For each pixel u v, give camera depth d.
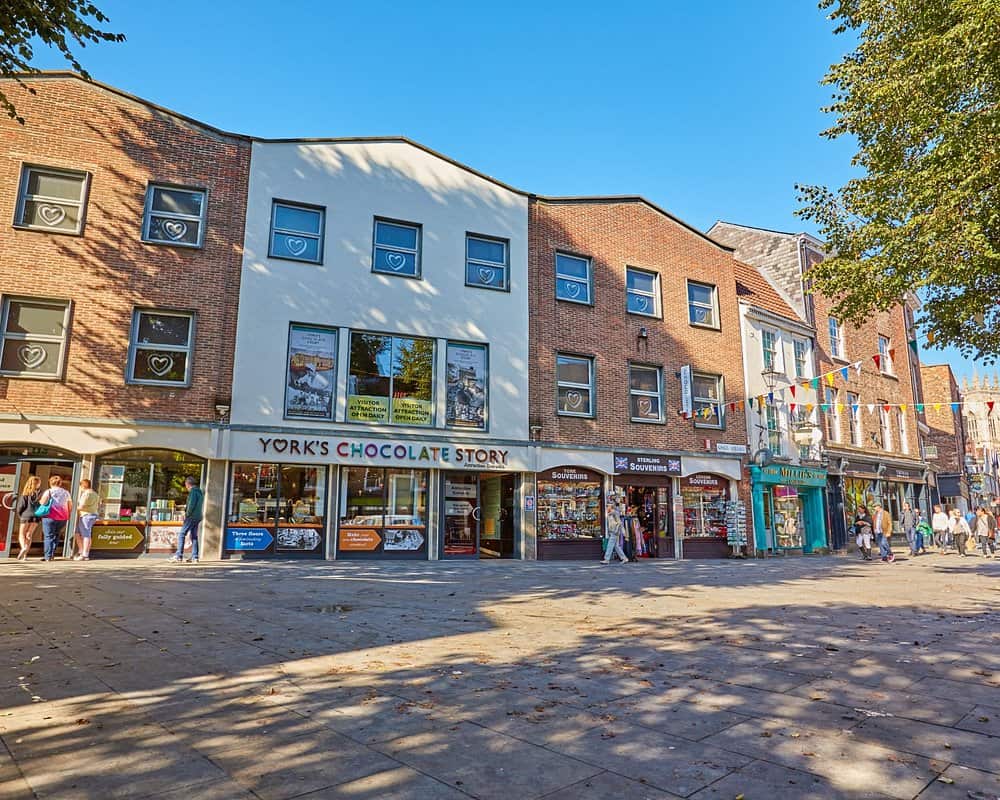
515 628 7.16
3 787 3.01
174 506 15.05
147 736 3.70
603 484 19.62
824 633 7.02
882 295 11.58
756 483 22.23
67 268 14.77
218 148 16.44
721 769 3.36
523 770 3.32
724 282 23.27
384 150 18.11
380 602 8.95
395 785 3.12
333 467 16.31
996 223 9.55
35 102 15.02
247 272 16.17
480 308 18.58
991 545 23.25
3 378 14.02
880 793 3.09
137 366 15.10
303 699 4.44
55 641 6.02
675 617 7.98
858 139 11.61
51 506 13.34
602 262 20.83
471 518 18.02
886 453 29.19
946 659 5.84
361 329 17.03
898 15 10.66
